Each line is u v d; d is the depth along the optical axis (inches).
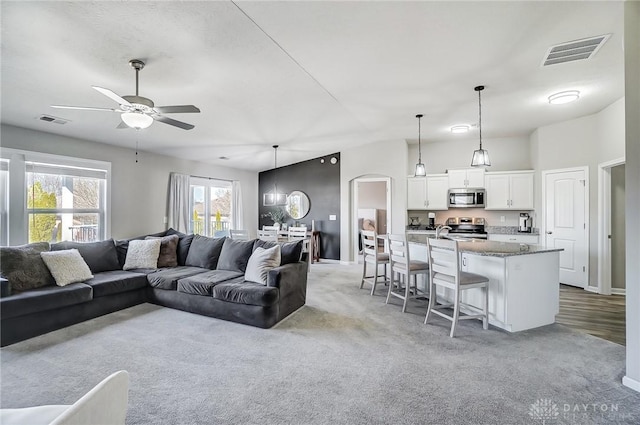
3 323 106.9
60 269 130.8
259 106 161.9
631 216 82.9
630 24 82.1
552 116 187.2
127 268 166.1
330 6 85.5
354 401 76.4
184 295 143.3
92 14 83.6
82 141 184.2
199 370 91.4
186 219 247.6
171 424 68.5
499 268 120.6
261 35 98.8
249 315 126.5
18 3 77.5
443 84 139.0
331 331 121.0
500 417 70.3
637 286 81.1
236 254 162.4
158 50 102.3
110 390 36.6
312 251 284.5
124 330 121.5
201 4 83.1
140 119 106.7
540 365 93.8
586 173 183.2
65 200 178.1
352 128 216.2
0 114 144.1
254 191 323.9
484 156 152.6
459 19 91.6
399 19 91.6
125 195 207.2
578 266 187.5
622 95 153.0
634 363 81.6
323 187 294.2
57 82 118.4
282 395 79.1
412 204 255.9
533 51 109.9
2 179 153.6
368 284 198.5
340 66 121.3
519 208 224.7
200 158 255.0
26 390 81.4
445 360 97.1
